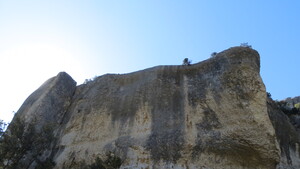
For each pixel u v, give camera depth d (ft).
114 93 94.22
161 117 76.54
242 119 65.21
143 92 86.63
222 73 75.00
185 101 76.28
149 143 71.67
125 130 79.41
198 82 78.64
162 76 87.56
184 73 84.33
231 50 78.13
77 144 84.99
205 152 64.28
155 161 67.62
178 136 69.46
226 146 63.31
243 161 62.18
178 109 75.87
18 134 76.69
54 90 102.89
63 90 106.22
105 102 92.84
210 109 70.54
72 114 97.86
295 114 127.54
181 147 66.95
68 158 81.92
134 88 90.68
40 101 97.04
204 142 65.46
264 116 64.44
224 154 63.05
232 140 63.52
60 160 82.74
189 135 68.28
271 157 61.00
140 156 70.23
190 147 66.03
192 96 76.02
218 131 65.92
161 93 82.74
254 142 61.93
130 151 72.59
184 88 79.87
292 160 86.02
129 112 83.71
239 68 72.59
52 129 85.71
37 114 92.99
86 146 82.38
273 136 62.69
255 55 76.02
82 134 87.20
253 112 65.10
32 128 80.53
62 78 108.68
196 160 64.03
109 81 101.19
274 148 61.62
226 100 69.67
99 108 91.97
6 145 73.41
